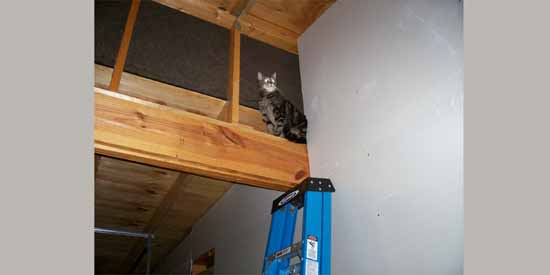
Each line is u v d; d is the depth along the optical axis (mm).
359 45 2340
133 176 3396
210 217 3965
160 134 2043
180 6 2643
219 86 2553
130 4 2434
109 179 3426
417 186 1730
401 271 1706
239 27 2797
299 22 2893
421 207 1688
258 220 3066
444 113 1688
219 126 2248
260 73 2734
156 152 1999
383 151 1969
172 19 2568
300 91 2840
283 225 2100
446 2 1803
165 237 4570
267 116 2613
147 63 2330
